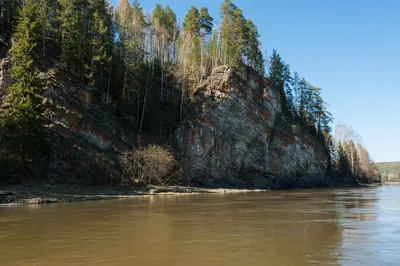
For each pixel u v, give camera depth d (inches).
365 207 925.2
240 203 1067.9
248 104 2583.7
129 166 1729.8
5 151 1291.8
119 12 2741.1
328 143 3622.0
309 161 2864.2
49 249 398.0
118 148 1827.0
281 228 553.6
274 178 2564.0
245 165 2459.4
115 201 1142.3
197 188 1920.5
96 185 1546.5
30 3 1729.8
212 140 2330.2
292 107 3393.2
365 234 498.0
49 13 2060.8
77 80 1867.6
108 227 563.2
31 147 1353.3
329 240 452.4
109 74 2052.2
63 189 1348.4
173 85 2600.9
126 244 426.3
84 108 1787.6
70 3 1964.8
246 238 466.6
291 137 2755.9
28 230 530.3
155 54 2810.0
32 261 343.9
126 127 2011.6
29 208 879.1
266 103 2733.8
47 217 690.2
